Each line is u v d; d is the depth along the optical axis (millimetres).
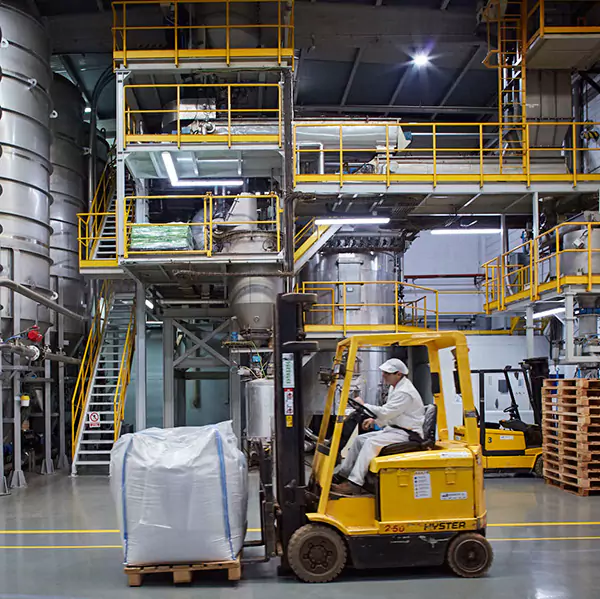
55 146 17438
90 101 20625
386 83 19531
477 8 15359
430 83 19516
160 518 6312
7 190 13273
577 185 14328
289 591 6234
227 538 6410
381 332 15734
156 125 16750
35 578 6758
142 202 15102
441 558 6613
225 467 6449
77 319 15867
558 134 15047
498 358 16516
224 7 14109
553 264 15211
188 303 15055
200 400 20125
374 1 16203
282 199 14086
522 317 18062
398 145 14492
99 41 16203
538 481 12680
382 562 6543
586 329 13281
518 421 13398
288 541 6664
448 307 24016
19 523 9508
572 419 12039
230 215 14117
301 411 6805
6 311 12930
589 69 15562
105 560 7438
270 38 14461
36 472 14844
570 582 6457
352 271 17000
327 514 6680
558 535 8383
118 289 18406
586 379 11227
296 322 6930
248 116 15773
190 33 13734
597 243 13344
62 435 15938
